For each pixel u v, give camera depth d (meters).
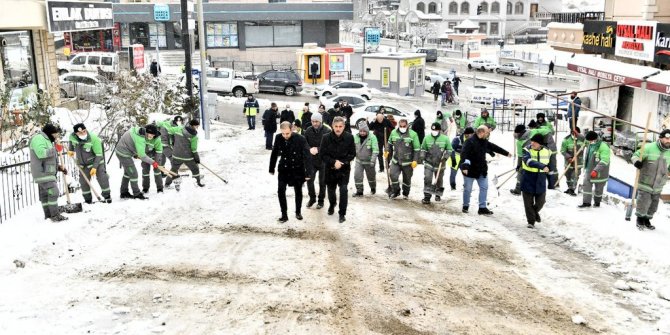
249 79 37.97
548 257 9.77
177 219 11.16
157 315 7.10
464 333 6.86
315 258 9.09
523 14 94.12
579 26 27.06
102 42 49.09
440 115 18.95
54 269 8.52
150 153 12.68
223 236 10.13
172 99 22.75
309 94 39.12
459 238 10.58
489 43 91.31
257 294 7.73
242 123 28.33
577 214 11.79
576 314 7.55
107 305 7.36
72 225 10.06
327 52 42.75
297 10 50.53
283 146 10.77
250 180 14.74
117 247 9.50
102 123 20.36
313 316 7.14
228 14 49.06
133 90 19.72
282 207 10.94
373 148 13.43
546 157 11.14
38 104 16.77
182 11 22.59
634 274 9.01
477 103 34.62
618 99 22.59
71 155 10.98
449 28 91.50
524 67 62.41
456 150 14.49
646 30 20.17
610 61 21.92
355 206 12.48
